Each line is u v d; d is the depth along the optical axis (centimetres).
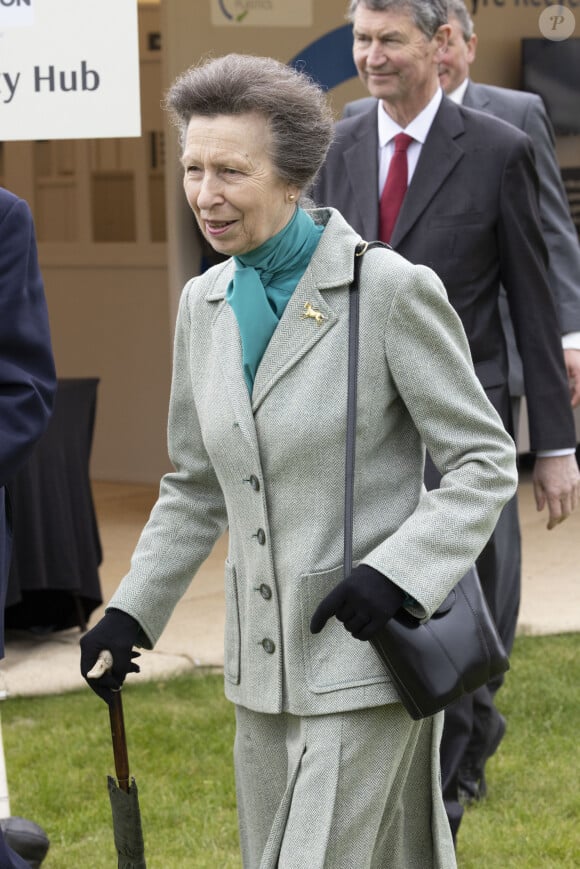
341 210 551
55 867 541
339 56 1126
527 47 1199
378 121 549
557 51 1205
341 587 319
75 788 618
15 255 392
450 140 532
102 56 505
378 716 334
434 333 331
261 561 337
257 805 356
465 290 528
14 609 848
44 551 805
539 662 778
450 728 515
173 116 333
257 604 340
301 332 333
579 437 1287
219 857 542
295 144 322
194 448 369
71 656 809
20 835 514
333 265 334
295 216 336
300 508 332
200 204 323
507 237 528
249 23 1098
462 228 526
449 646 331
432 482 504
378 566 319
